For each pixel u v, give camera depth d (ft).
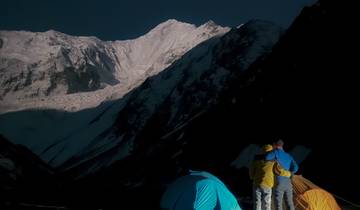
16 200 72.28
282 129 190.08
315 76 203.31
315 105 182.80
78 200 84.02
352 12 222.69
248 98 262.26
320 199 37.45
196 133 315.78
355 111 156.76
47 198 81.71
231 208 35.24
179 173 254.47
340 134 151.12
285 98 211.00
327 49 215.72
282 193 33.73
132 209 72.18
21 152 118.01
